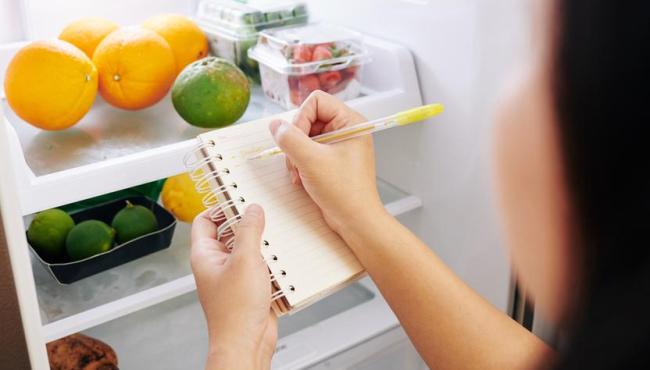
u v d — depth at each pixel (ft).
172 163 2.53
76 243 2.75
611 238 1.48
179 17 3.27
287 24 3.40
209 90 2.74
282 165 2.11
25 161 2.40
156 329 3.25
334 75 2.99
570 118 1.61
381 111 3.00
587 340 1.51
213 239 2.02
